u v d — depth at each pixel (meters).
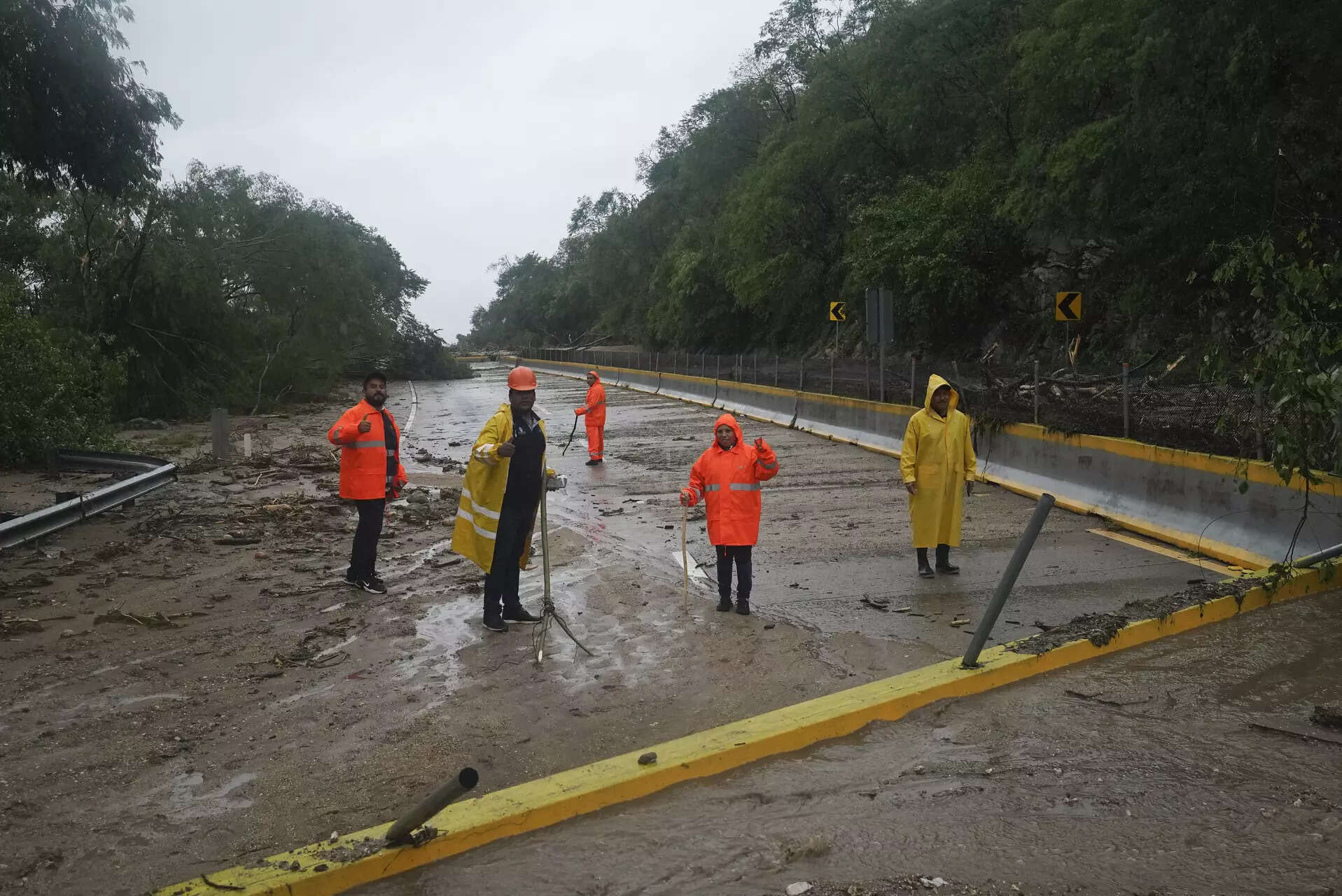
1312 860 3.51
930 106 30.44
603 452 18.88
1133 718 4.96
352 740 5.16
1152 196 19.36
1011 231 27.62
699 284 50.25
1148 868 3.51
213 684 6.08
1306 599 6.89
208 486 15.05
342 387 50.44
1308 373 6.90
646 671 6.14
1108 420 11.11
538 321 111.94
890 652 6.31
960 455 8.25
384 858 3.69
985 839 3.77
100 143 15.98
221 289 31.72
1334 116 15.66
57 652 6.76
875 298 17.89
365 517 8.38
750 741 4.66
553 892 3.52
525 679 6.06
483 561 7.06
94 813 4.37
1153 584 7.80
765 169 40.69
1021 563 5.54
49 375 18.77
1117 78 20.67
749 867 3.64
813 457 17.08
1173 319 20.77
